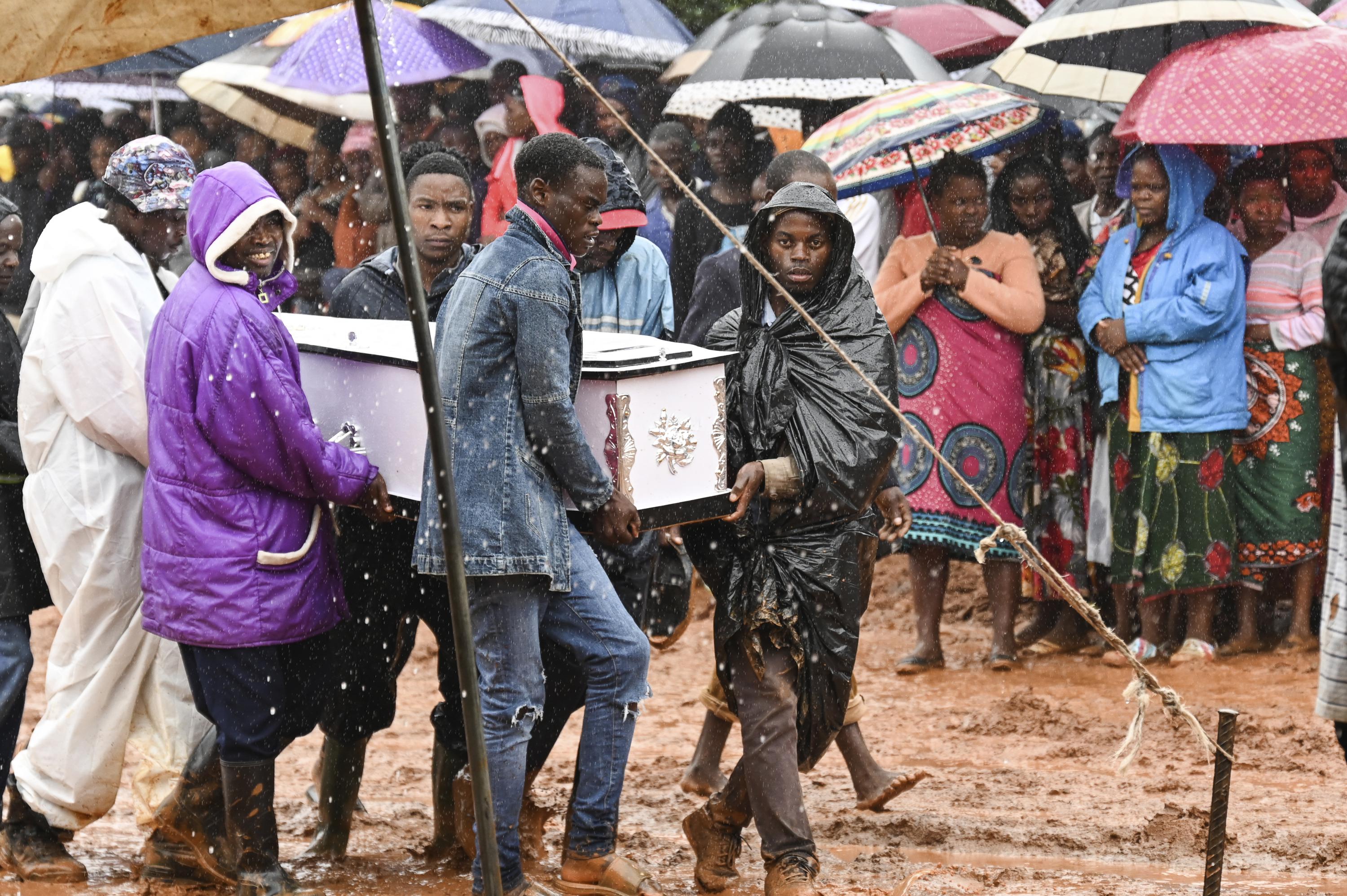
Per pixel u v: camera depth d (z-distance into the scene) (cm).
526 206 1716
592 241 1758
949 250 3048
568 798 2302
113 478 1870
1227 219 3169
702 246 3362
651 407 1725
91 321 1839
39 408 1870
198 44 3959
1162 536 3077
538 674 1711
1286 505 3088
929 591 3175
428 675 3316
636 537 1695
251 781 1764
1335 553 1416
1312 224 3106
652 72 4178
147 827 1906
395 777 2511
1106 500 3184
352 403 1847
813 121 4034
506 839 1702
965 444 3097
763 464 1805
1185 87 2938
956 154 3136
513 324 1658
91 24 1266
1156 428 3053
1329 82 2886
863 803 2169
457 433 1670
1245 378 3072
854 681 2133
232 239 1730
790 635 1769
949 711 2844
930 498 3106
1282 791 2286
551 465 1669
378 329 2023
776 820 1762
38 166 4209
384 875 1947
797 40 3600
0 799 1956
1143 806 2211
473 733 1362
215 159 4191
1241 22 3309
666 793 2341
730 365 1886
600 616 1723
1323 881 1867
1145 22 3014
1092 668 3136
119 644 1870
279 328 1758
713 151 3578
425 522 1691
